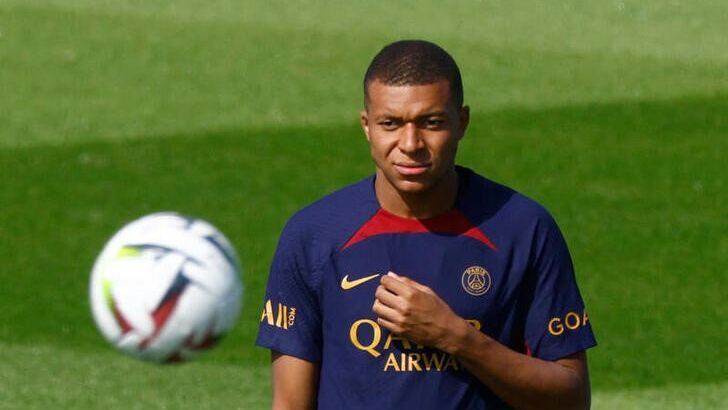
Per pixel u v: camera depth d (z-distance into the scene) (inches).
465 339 611.2
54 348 1397.6
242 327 1449.3
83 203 1845.5
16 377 1307.8
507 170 1952.5
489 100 2262.6
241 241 1717.5
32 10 2728.8
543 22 2696.9
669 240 1694.1
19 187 1897.1
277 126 2151.8
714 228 1726.1
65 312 1504.7
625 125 2127.2
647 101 2241.6
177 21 2689.5
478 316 637.3
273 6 2790.4
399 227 642.2
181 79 2390.5
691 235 1706.4
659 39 2598.4
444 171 611.8
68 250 1691.7
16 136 2111.2
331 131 2127.2
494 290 637.9
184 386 1290.6
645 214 1776.6
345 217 647.8
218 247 715.4
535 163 1974.7
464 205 645.3
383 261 639.1
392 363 636.1
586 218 1769.2
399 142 605.9
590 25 2679.6
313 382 666.2
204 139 2091.5
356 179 1931.6
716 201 1817.2
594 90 2309.3
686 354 1396.4
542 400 632.4
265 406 1239.5
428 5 2805.1
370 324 637.9
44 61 2471.7
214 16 2721.5
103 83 2372.0
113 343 708.7
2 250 1686.8
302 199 1861.5
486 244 639.1
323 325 653.3
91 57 2493.8
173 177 1939.0
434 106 601.3
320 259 645.9
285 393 665.0
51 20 2679.6
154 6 2778.1
